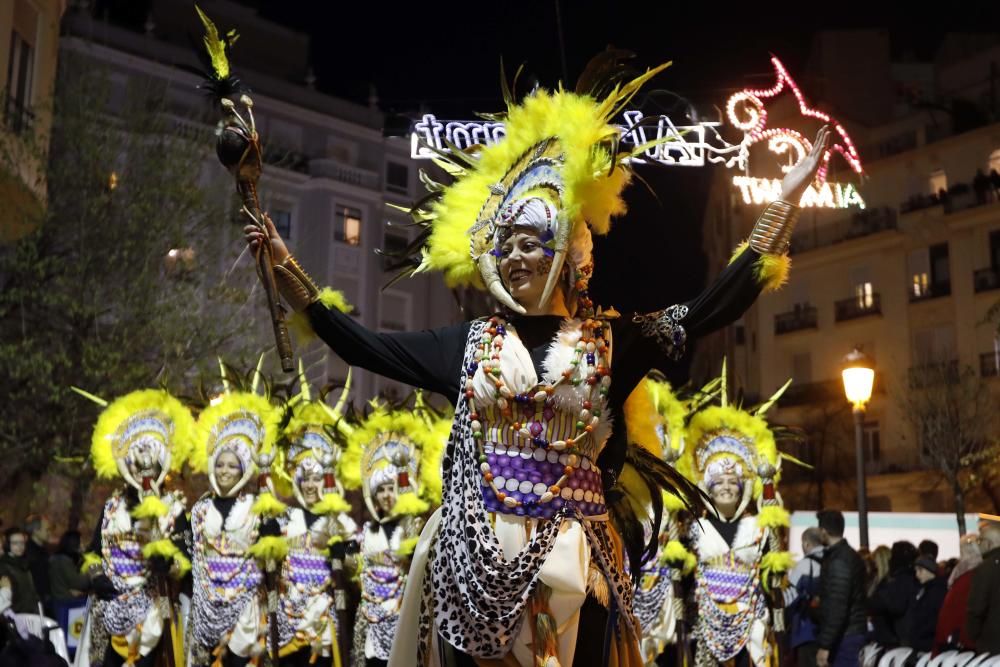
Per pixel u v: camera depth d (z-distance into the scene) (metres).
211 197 24.47
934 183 35.81
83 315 21.08
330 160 37.59
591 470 3.42
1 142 16.12
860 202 29.56
